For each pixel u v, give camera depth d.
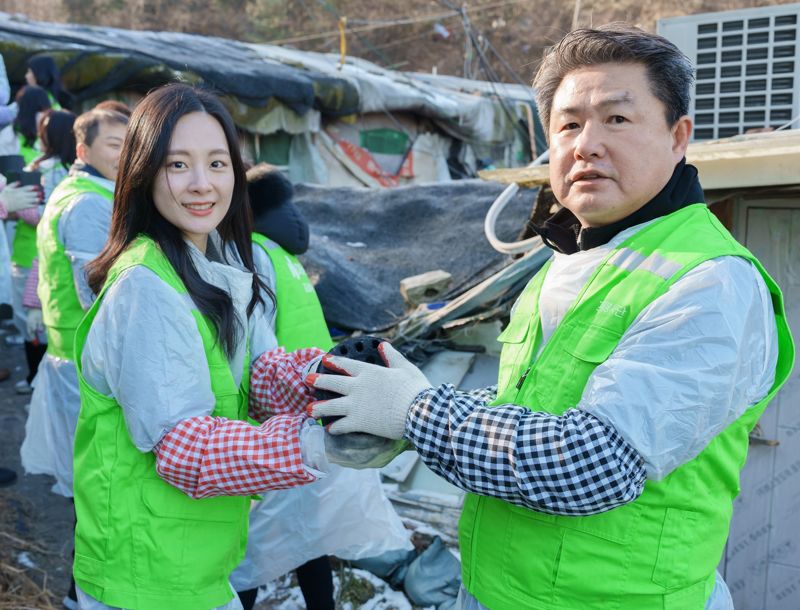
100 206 2.88
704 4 12.60
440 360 4.26
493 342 4.29
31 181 4.20
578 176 1.45
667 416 1.29
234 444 1.57
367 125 10.09
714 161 2.46
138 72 6.93
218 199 1.73
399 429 1.47
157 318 1.60
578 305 1.48
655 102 1.41
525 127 11.97
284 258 2.66
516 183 3.54
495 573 1.54
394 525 2.85
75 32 7.84
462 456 1.37
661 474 1.33
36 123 4.98
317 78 8.82
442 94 11.24
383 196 5.99
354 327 4.50
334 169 9.62
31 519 3.55
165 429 1.60
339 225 5.69
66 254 2.83
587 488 1.29
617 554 1.42
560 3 18.27
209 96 1.76
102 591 1.68
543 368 1.50
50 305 2.95
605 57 1.42
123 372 1.59
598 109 1.41
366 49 20.06
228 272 1.81
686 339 1.31
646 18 12.70
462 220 5.43
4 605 2.83
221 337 1.73
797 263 2.56
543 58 1.58
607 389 1.32
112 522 1.66
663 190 1.46
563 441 1.30
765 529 2.69
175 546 1.67
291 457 1.55
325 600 2.60
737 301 1.33
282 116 8.49
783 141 2.34
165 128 1.66
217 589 1.75
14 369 5.28
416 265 4.98
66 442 2.94
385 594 2.92
